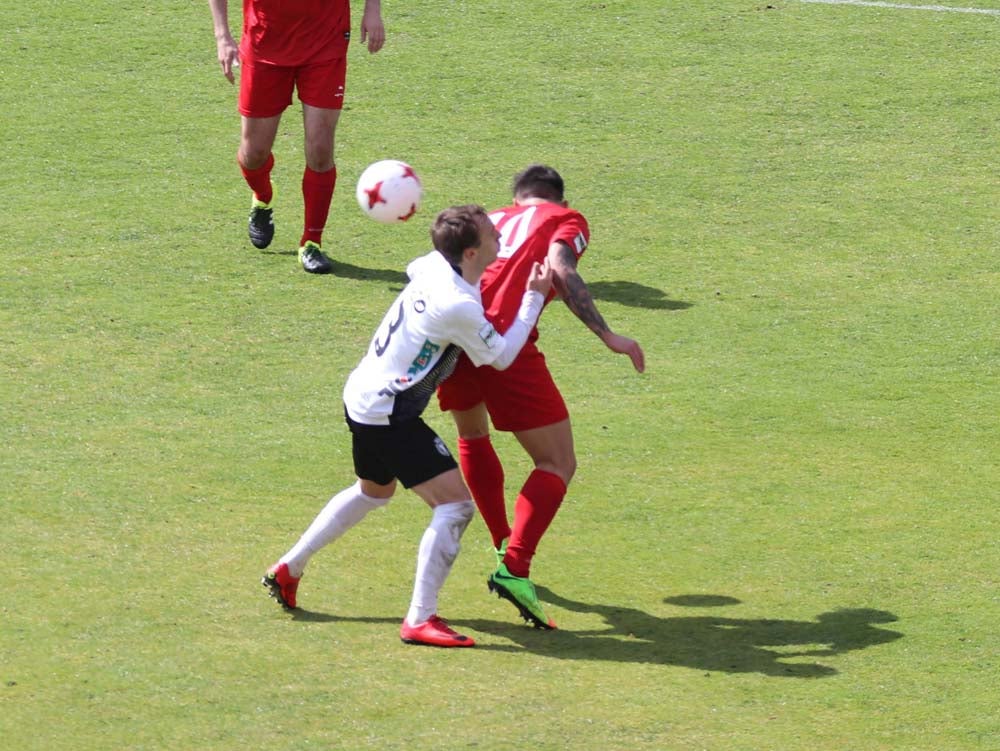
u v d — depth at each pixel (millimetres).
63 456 24219
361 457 19172
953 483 23719
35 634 18688
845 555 21391
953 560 21203
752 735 16688
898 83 44000
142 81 44000
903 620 19516
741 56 46000
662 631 19281
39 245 33531
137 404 26328
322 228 32531
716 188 37250
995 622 19406
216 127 41031
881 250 33875
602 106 42469
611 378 27734
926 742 16609
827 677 18031
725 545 21734
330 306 30844
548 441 19609
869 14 49531
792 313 30656
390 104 42344
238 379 27469
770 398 26891
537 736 16578
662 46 46719
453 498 18875
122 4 50000
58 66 44938
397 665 18219
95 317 29984
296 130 40906
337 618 19500
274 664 18156
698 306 31000
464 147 39531
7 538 21375
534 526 19172
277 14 30984
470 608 20031
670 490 23484
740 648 18797
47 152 39125
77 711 16906
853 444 25109
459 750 16266
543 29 47969
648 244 34156
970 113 41969
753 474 24031
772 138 40406
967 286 31984
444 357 18672
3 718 16703
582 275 32531
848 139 40344
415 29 47812
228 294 31312
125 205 36000
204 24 48406
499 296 19422
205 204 36219
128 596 19828
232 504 22734
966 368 28188
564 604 20047
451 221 18594
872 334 29688
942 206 36250
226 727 16641
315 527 19344
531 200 20625
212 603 19734
